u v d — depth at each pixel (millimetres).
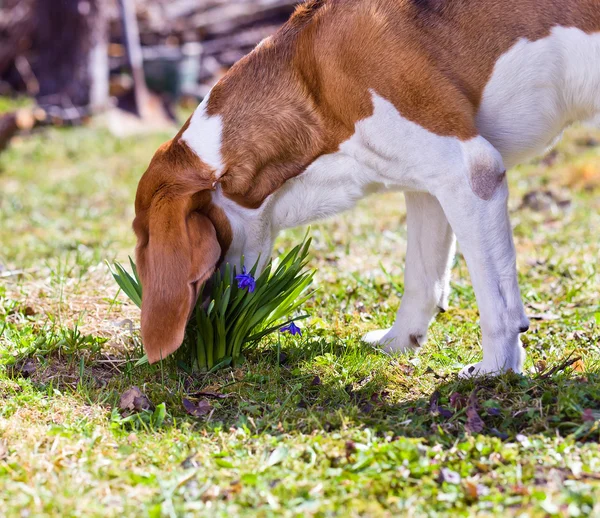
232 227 3629
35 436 3082
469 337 4250
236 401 3467
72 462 2904
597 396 3221
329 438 3008
